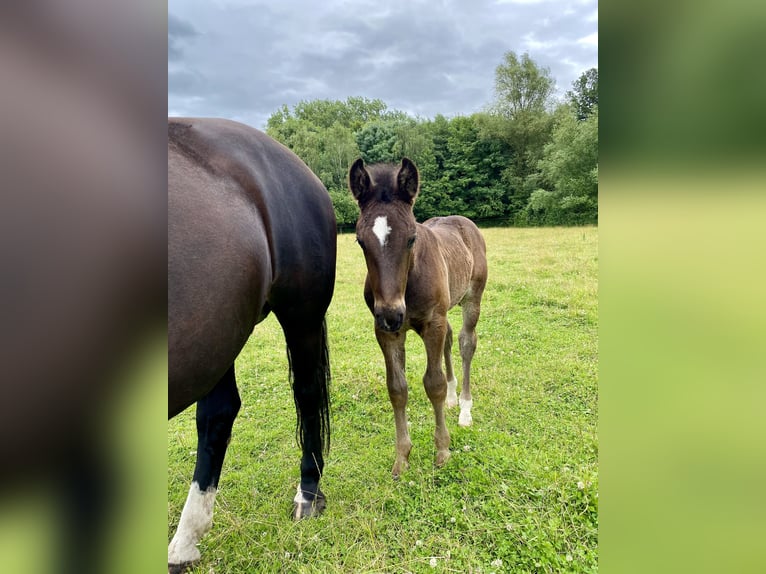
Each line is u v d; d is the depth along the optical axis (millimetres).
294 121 41562
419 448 3227
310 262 2385
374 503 2639
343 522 2492
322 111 48750
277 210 2160
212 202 1726
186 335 1547
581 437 3195
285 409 3936
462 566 2184
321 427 2721
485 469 2861
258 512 2602
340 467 3033
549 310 6363
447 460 3006
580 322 5832
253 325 1990
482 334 5551
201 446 2393
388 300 2529
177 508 2662
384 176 2715
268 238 2062
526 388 4074
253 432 3523
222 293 1665
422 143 30125
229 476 2943
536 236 16375
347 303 7449
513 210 28734
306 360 2625
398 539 2377
